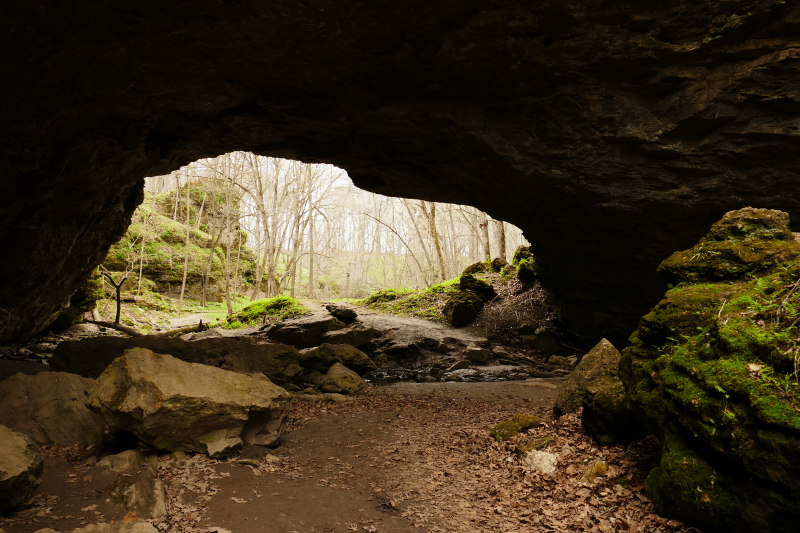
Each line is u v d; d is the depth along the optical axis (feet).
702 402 11.94
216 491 15.76
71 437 19.02
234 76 28.12
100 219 40.70
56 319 58.29
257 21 22.88
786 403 10.40
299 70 27.58
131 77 25.86
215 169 97.35
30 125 24.91
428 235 120.57
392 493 16.92
